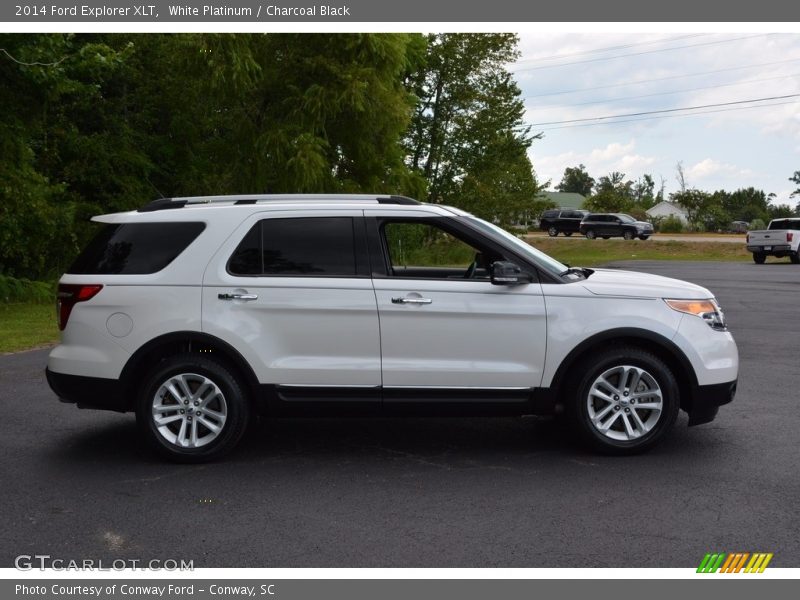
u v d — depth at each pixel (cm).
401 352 564
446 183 4181
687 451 593
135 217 586
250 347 559
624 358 568
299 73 2530
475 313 561
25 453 598
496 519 462
